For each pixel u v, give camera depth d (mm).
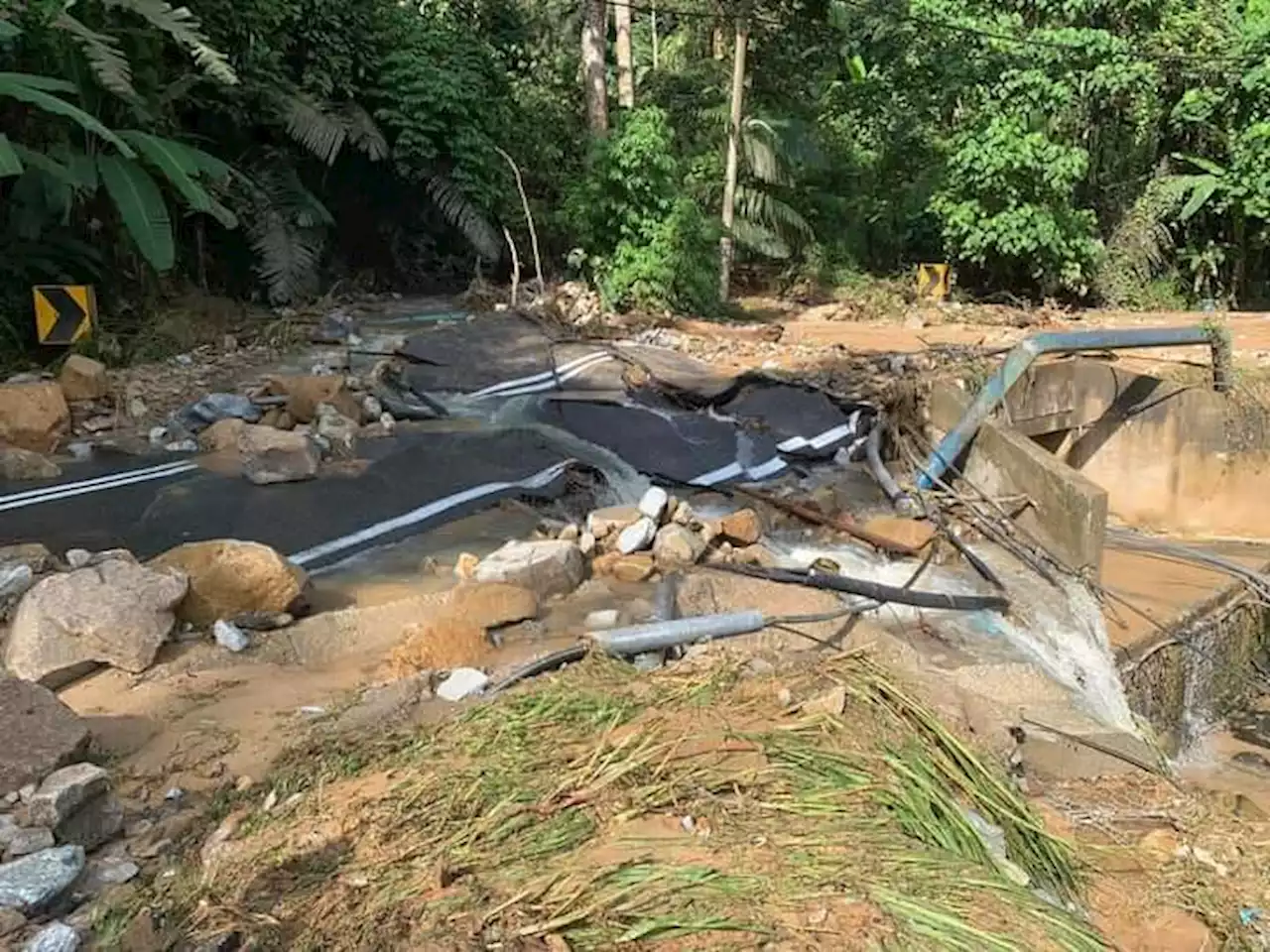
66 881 2975
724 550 6531
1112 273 17359
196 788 3658
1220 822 4684
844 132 19500
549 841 3061
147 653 4535
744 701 4012
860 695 4090
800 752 3619
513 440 8109
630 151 12945
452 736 3736
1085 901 3840
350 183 14516
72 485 6879
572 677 4266
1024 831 3785
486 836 3090
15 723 3557
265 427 7750
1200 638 7684
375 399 8727
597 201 13180
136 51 9945
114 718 4133
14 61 8875
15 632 4488
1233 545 10250
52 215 9273
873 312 15578
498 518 6871
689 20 20797
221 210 9242
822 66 19547
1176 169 19016
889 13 17031
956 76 16312
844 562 6914
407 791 3355
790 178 17266
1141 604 7926
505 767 3479
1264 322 15188
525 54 18031
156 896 2961
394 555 6211
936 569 7043
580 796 3299
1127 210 18078
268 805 3424
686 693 4070
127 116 9930
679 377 9867
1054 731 5086
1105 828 4422
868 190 19250
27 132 9000
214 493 6824
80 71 9273
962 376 10055
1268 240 18219
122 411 8141
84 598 4570
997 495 8711
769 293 17734
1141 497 11133
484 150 14234
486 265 15188
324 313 11812
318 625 5023
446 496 7082
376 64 13641
